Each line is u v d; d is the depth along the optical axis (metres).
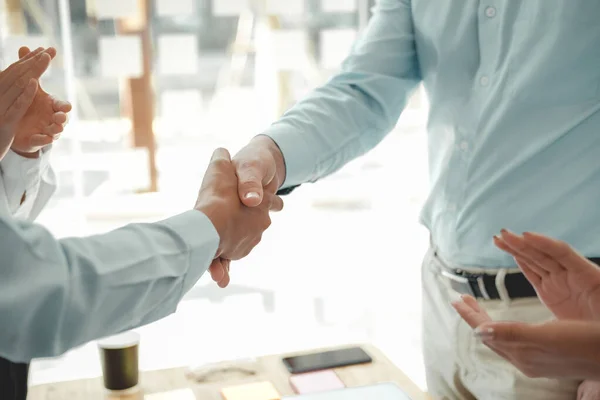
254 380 1.43
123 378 1.38
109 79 4.24
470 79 1.19
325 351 1.55
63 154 3.62
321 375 1.43
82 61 3.65
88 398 1.38
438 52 1.22
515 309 1.14
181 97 4.10
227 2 3.68
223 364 1.50
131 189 4.19
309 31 3.66
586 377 0.74
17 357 0.73
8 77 1.06
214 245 0.86
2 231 0.70
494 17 1.13
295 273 3.75
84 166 4.33
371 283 3.67
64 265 0.73
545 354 0.73
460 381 1.29
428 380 1.39
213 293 3.61
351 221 4.21
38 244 0.72
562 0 1.05
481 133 1.16
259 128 3.82
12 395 1.14
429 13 1.23
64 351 0.75
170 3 3.69
